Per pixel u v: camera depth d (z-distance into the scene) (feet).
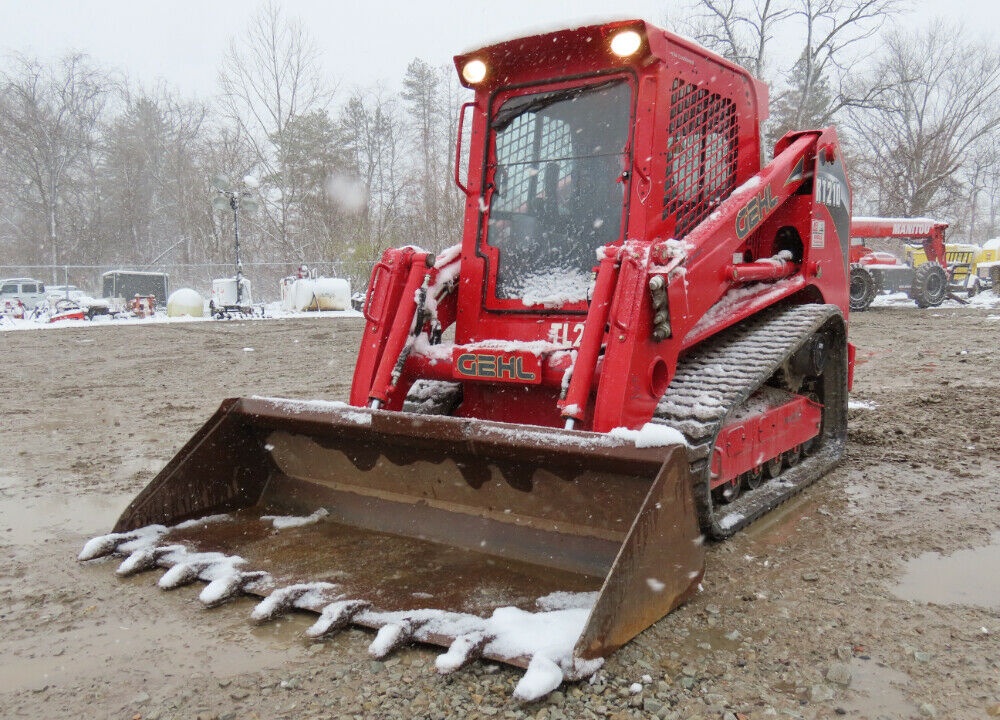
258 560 12.68
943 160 109.19
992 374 31.19
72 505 16.76
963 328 49.21
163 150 151.94
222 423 14.60
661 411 12.96
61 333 59.06
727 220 14.44
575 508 12.05
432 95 140.36
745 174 16.47
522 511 12.58
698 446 12.37
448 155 133.18
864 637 10.32
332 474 14.64
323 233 106.52
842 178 18.51
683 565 10.84
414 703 8.89
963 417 23.52
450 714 8.67
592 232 14.62
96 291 143.74
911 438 21.36
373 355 15.19
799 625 10.66
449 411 15.89
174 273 125.59
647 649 9.96
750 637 10.32
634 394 12.26
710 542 13.85
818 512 15.51
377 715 8.68
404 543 13.21
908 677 9.34
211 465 14.64
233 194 72.64
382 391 14.76
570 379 12.73
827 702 8.82
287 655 10.03
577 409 12.15
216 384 33.30
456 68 15.78
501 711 8.71
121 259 148.87
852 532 14.37
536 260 15.20
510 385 14.87
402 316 15.07
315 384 32.58
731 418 14.87
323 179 111.04
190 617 11.16
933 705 8.73
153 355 44.37
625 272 12.47
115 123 153.07
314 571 12.19
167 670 9.73
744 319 16.72
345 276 94.94
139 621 11.06
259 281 115.75
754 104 16.69
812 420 18.12
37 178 140.87
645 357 12.50
